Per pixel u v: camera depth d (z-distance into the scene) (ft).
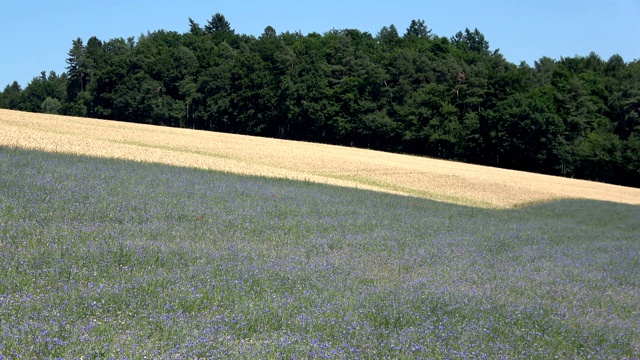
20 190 53.16
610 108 338.54
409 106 345.72
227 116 367.04
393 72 364.79
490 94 334.85
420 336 26.78
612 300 41.11
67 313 23.94
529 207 135.13
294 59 369.71
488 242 63.62
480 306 34.09
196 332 23.48
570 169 301.22
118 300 26.50
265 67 370.94
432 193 139.64
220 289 30.63
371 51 432.25
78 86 459.32
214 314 26.63
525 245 65.92
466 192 149.38
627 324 34.63
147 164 97.86
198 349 21.45
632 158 282.36
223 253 39.83
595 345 29.84
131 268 33.06
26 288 26.68
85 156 96.73
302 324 26.45
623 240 82.58
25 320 22.30
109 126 217.36
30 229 39.40
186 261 36.52
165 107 371.97
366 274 39.65
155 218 50.85
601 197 181.16
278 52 373.20
